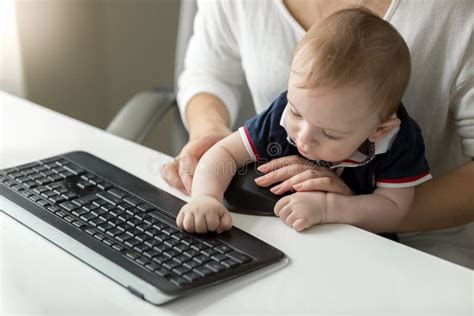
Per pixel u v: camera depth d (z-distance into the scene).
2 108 1.09
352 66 0.76
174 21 1.95
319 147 0.80
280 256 0.70
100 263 0.67
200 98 1.20
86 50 1.75
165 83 2.01
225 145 0.88
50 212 0.76
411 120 0.89
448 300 0.65
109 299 0.63
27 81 1.59
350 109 0.76
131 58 1.89
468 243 1.03
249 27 1.08
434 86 0.99
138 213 0.76
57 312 0.61
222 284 0.65
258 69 1.09
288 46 1.06
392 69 0.78
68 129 1.03
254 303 0.63
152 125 1.28
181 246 0.70
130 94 1.93
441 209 0.92
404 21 0.96
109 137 1.01
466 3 0.93
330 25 0.79
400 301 0.65
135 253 0.68
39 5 1.56
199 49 1.24
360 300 0.65
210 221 0.74
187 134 1.36
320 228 0.79
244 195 0.83
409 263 0.71
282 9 1.03
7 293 0.63
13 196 0.79
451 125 1.04
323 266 0.70
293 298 0.64
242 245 0.72
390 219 0.83
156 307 0.62
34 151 0.94
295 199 0.80
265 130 0.88
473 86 0.96
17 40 1.44
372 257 0.72
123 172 0.86
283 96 0.89
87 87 1.79
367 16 0.81
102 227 0.73
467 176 0.94
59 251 0.70
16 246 0.71
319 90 0.76
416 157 0.86
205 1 1.18
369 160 0.84
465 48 0.94
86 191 0.81
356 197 0.83
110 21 1.79
